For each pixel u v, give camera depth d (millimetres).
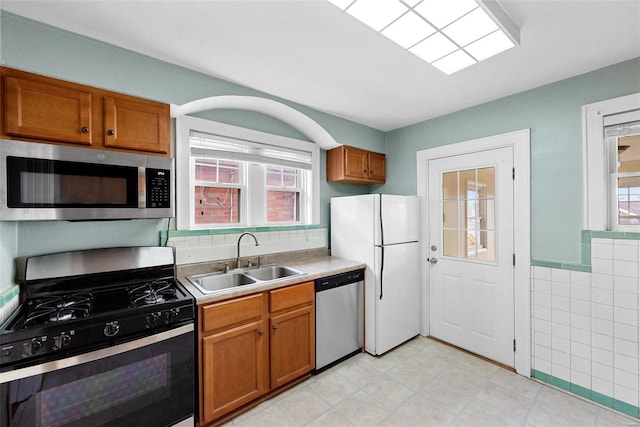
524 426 1705
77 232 1714
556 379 2082
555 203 2096
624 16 1393
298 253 2828
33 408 1144
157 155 1780
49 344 1179
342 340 2434
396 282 2689
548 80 2076
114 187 1585
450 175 2760
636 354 1767
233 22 1446
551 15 1396
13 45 1376
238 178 2582
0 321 1250
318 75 1997
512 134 2305
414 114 2771
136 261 1845
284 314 2021
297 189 2963
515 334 2303
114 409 1330
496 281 2424
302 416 1796
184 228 2154
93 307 1425
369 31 1500
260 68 1905
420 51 1674
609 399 1855
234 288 1831
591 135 1937
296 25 1466
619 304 1828
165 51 1705
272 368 1958
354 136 2994
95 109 1559
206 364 1647
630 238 1786
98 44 1589
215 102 2139
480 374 2256
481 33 1483
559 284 2072
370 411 1840
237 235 2412
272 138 2672
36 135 1378
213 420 1713
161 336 1461
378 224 2555
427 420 1759
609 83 1870
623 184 1869
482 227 2521
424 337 2932
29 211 1339
